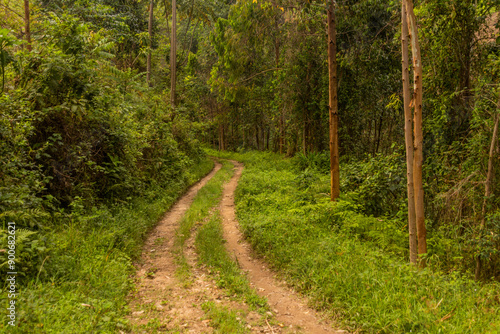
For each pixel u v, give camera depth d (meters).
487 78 7.23
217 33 20.98
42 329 3.27
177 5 26.56
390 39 14.93
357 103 17.67
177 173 14.99
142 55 24.22
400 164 9.72
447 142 8.57
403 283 4.78
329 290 4.80
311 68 18.83
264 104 27.70
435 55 8.92
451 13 8.39
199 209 10.48
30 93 6.97
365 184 10.05
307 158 18.34
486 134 6.86
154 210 9.48
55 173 7.07
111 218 7.43
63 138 7.45
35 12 12.77
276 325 4.25
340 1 15.05
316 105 19.20
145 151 12.53
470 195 6.94
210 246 6.99
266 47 22.62
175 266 6.22
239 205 10.81
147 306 4.54
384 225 7.92
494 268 6.09
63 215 6.62
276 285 5.59
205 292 5.14
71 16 7.92
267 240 7.14
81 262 4.99
